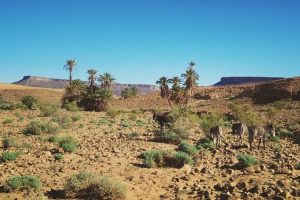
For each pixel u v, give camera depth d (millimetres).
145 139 22406
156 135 22750
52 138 21141
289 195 9953
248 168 13594
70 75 89125
